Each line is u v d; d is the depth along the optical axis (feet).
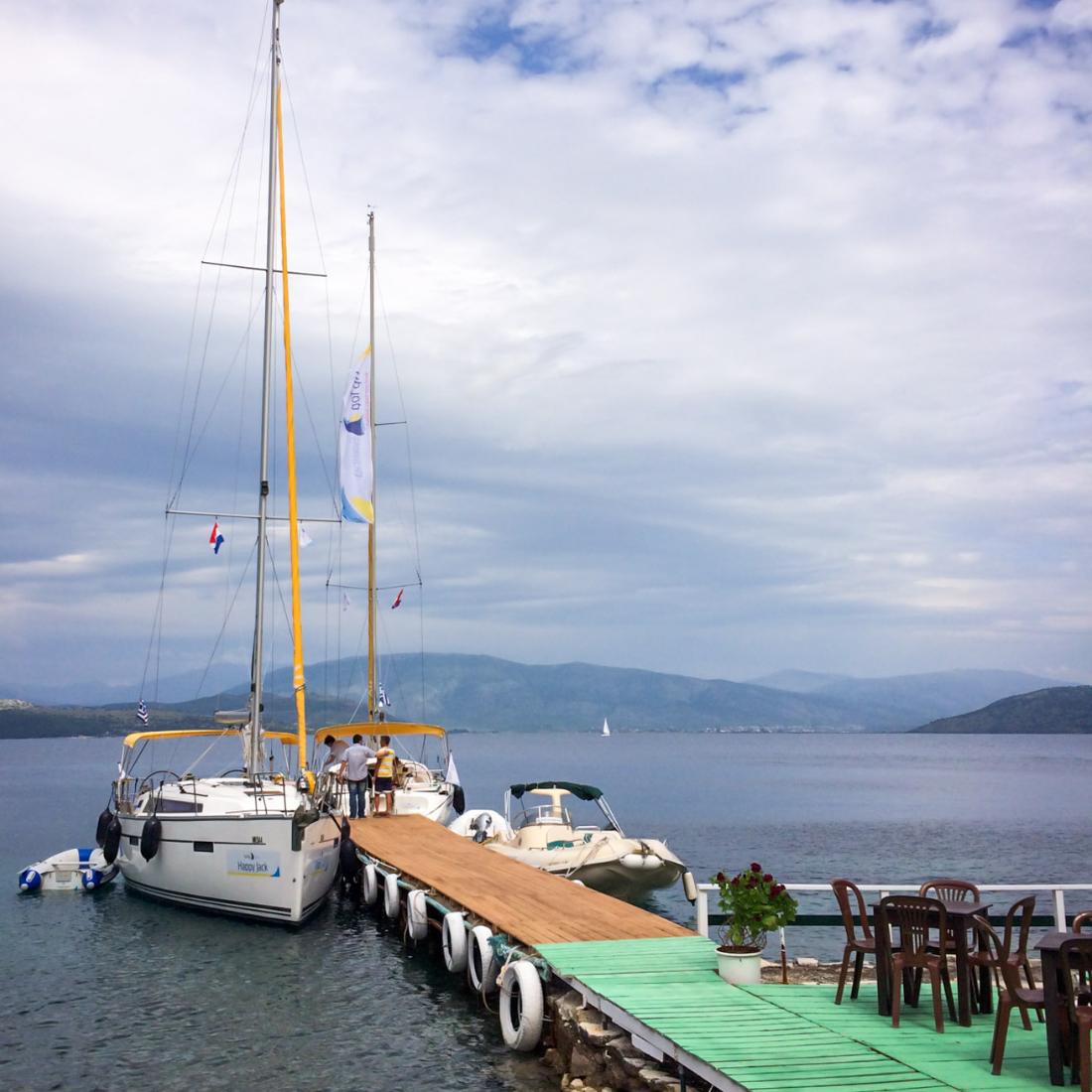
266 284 85.61
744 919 36.37
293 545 84.48
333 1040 45.32
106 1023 48.34
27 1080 40.98
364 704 116.26
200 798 74.02
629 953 41.22
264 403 84.53
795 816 186.80
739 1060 27.02
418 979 55.16
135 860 76.84
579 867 71.92
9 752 606.14
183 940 64.90
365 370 112.06
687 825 168.86
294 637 82.43
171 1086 40.24
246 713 80.79
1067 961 24.91
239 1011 49.85
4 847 127.75
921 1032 29.50
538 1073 40.04
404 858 69.51
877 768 434.30
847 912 33.88
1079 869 117.29
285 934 65.92
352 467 111.65
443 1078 40.11
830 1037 29.09
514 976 43.04
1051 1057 25.12
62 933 67.51
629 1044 33.73
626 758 582.76
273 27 88.12
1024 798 240.53
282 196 87.71
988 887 43.04
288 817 65.67
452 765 104.58
